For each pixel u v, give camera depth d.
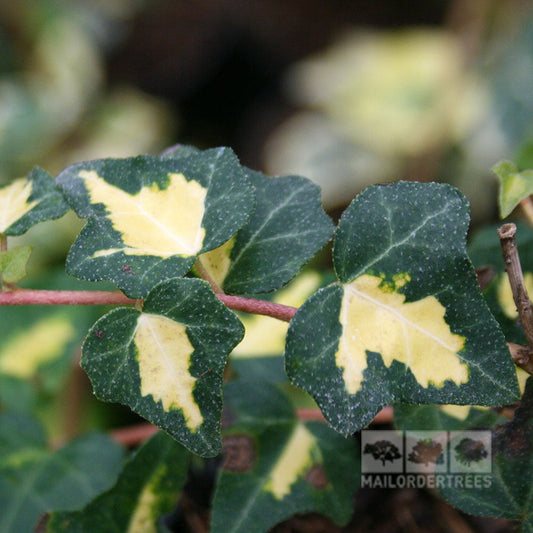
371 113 1.06
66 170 0.41
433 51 1.12
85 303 0.39
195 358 0.38
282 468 0.43
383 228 0.39
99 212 0.40
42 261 0.81
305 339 0.38
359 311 0.39
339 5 1.36
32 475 0.47
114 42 1.29
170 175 0.40
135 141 1.13
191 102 1.30
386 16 1.38
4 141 0.99
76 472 0.47
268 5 1.34
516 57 0.99
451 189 0.39
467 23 1.09
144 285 0.39
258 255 0.40
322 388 0.38
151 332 0.39
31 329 0.53
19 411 0.48
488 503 0.40
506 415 0.40
